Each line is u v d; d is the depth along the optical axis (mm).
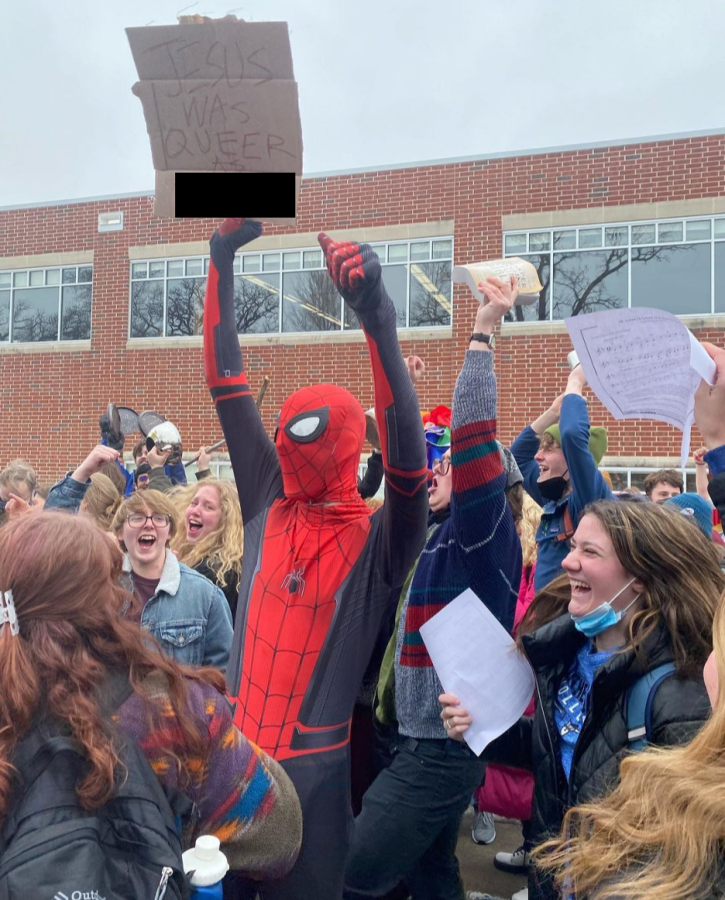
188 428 13688
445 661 2141
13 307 15211
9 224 15188
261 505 2477
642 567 1724
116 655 1258
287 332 13531
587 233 11969
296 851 1520
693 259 11453
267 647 2193
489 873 3703
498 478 2279
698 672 1600
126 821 1113
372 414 3430
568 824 1355
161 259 14156
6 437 14906
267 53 1931
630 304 11727
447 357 12445
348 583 2236
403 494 2150
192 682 1351
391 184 12883
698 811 949
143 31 1969
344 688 2188
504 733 2168
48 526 1312
